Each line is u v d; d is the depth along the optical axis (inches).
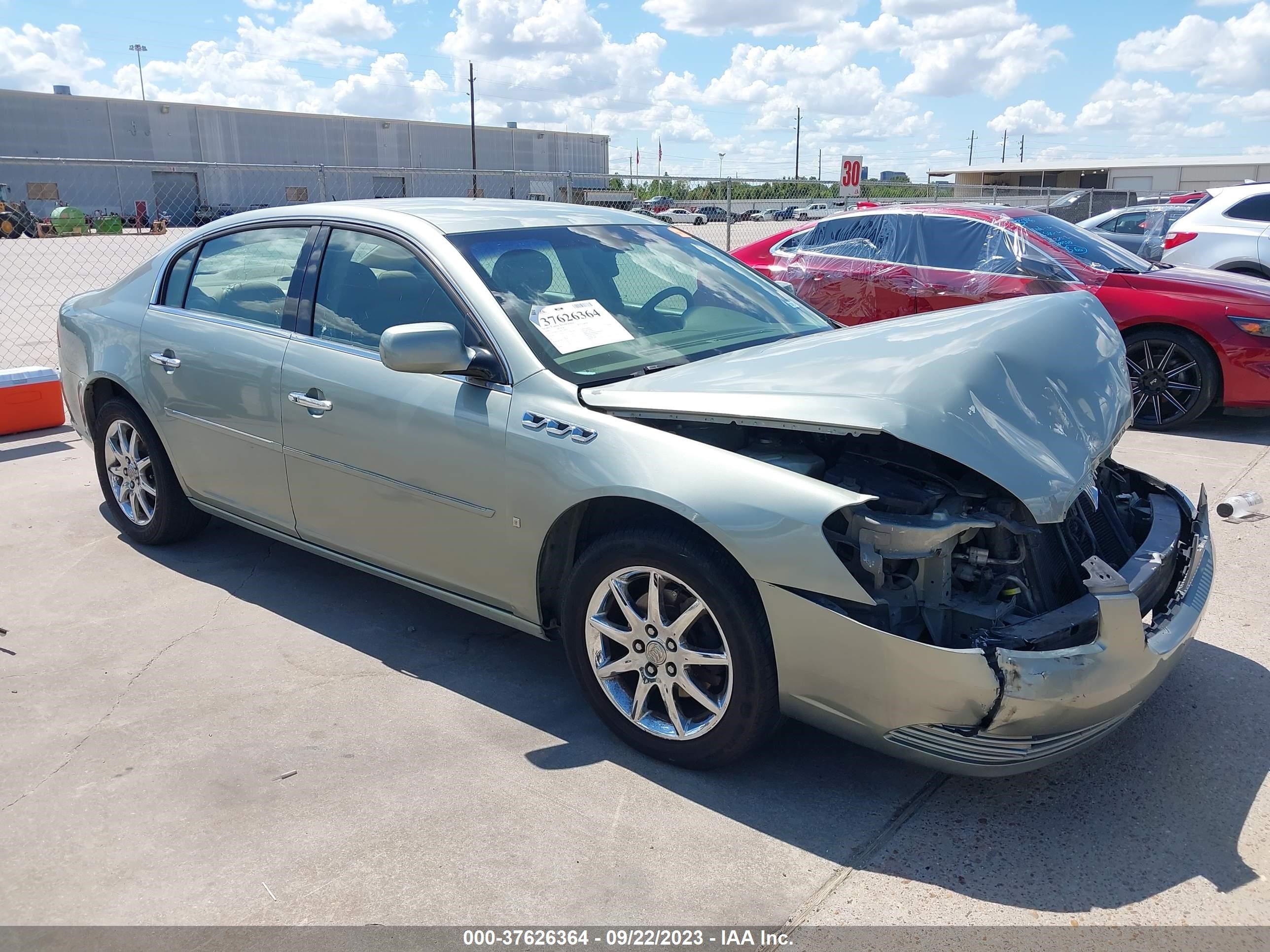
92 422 189.2
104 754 118.7
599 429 113.2
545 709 130.0
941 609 99.3
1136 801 109.3
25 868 98.8
